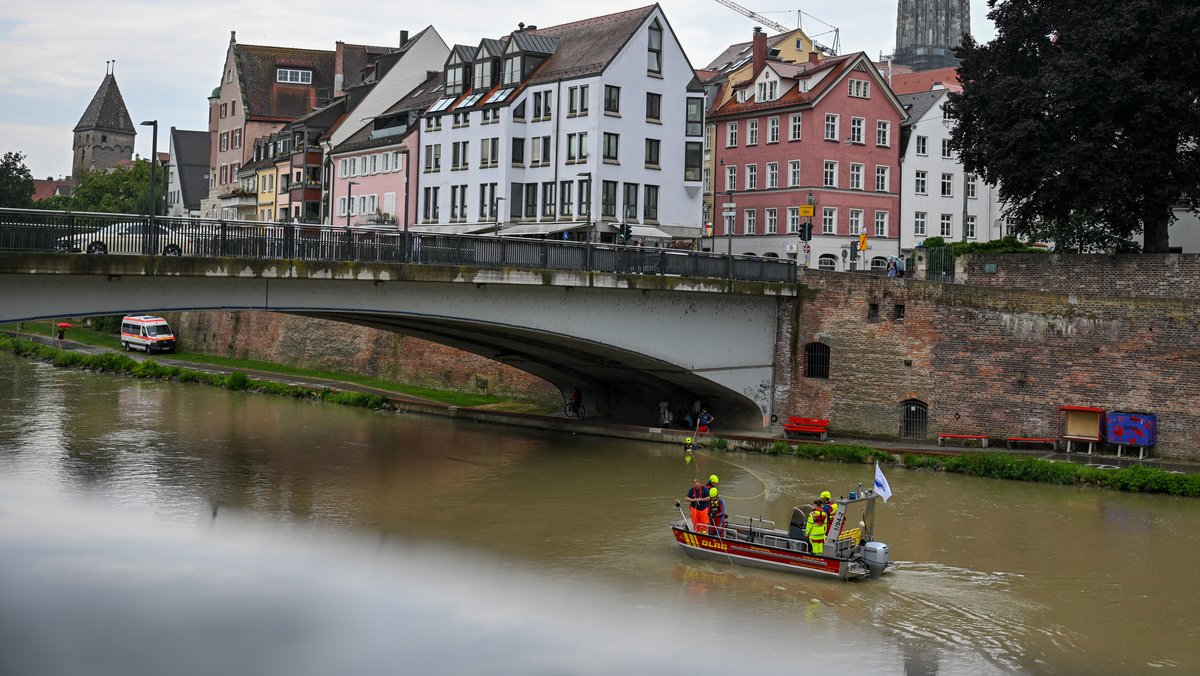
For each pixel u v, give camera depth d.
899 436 51.09
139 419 57.06
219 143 120.00
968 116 54.25
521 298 44.41
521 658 25.77
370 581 30.73
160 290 34.88
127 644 26.11
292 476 43.59
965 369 49.50
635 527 37.06
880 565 31.89
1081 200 49.19
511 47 75.12
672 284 48.03
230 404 64.12
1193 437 44.88
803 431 51.81
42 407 60.50
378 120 89.94
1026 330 48.16
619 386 59.19
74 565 31.30
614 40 70.69
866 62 80.50
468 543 34.75
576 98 69.94
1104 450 46.66
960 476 45.12
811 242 78.56
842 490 42.38
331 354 77.19
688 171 73.25
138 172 134.25
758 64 85.94
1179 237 60.72
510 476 44.53
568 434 55.50
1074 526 37.66
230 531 35.19
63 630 26.78
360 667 25.14
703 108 73.56
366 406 63.91
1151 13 46.88
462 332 48.16
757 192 82.81
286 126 104.88
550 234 70.38
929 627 28.39
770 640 27.23
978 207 86.19
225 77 118.50
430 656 25.81
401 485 42.53
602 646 26.56
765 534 33.66
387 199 86.62
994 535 36.50
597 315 47.00
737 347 52.91
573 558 33.50
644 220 71.25
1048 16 52.16
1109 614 29.52
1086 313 46.91
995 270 54.62
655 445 52.22
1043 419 47.81
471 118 76.69
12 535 33.75
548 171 71.88
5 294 31.84
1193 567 33.38
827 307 53.09
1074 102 47.94
